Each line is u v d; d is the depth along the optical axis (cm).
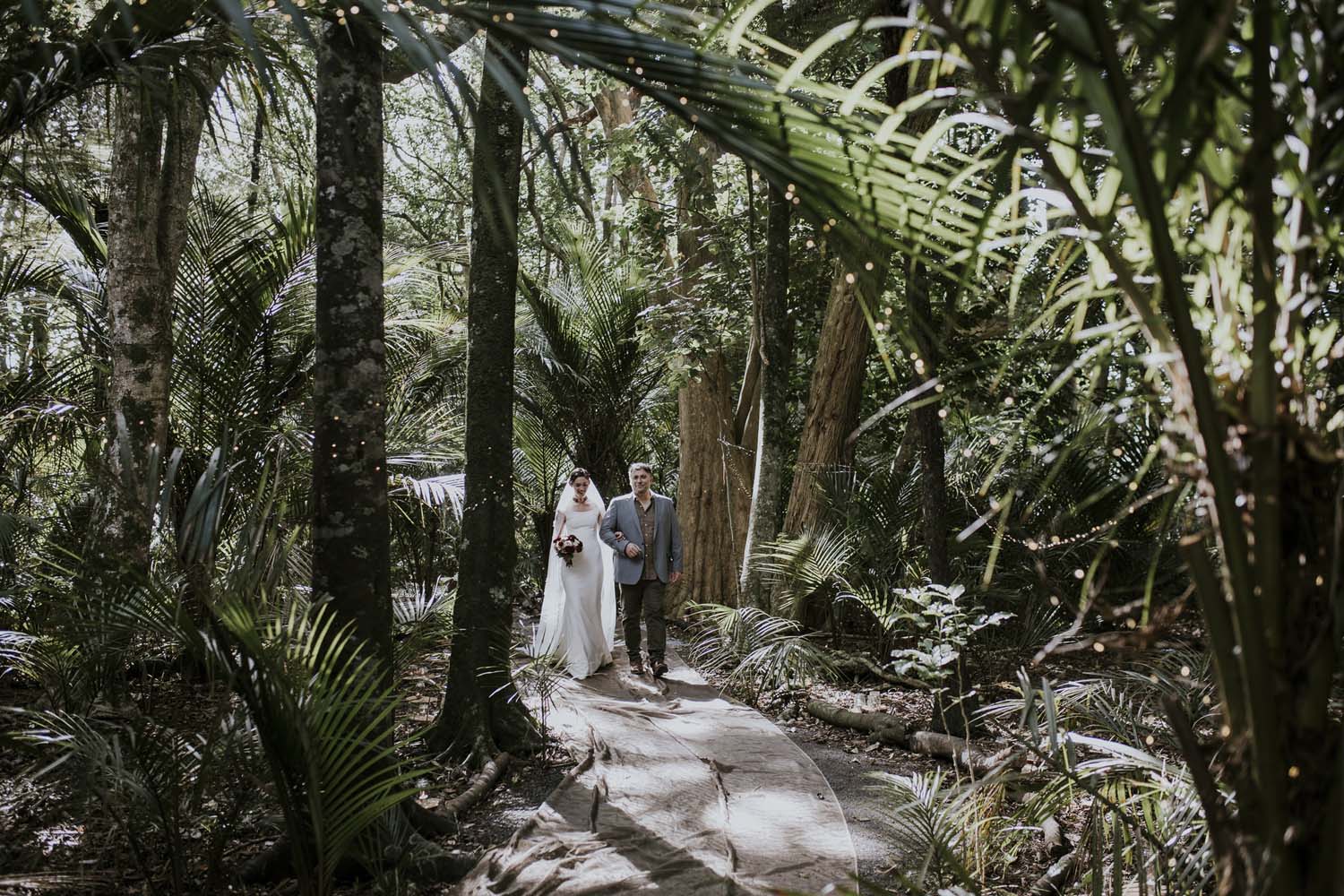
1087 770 342
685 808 556
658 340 1123
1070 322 184
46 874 362
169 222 753
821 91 181
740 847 497
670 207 1156
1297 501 138
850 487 988
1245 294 156
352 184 471
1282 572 138
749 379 1260
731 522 1202
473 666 641
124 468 390
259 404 823
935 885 399
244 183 902
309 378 848
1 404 743
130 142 722
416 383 1078
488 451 657
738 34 175
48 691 481
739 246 1091
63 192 731
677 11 200
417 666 778
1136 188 129
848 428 1109
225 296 798
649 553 928
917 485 955
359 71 475
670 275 1215
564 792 581
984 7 138
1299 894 135
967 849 427
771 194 933
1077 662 734
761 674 859
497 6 203
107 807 380
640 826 526
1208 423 135
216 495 370
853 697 819
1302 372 152
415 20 204
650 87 198
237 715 385
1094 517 814
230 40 356
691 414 1285
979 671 802
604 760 648
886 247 190
